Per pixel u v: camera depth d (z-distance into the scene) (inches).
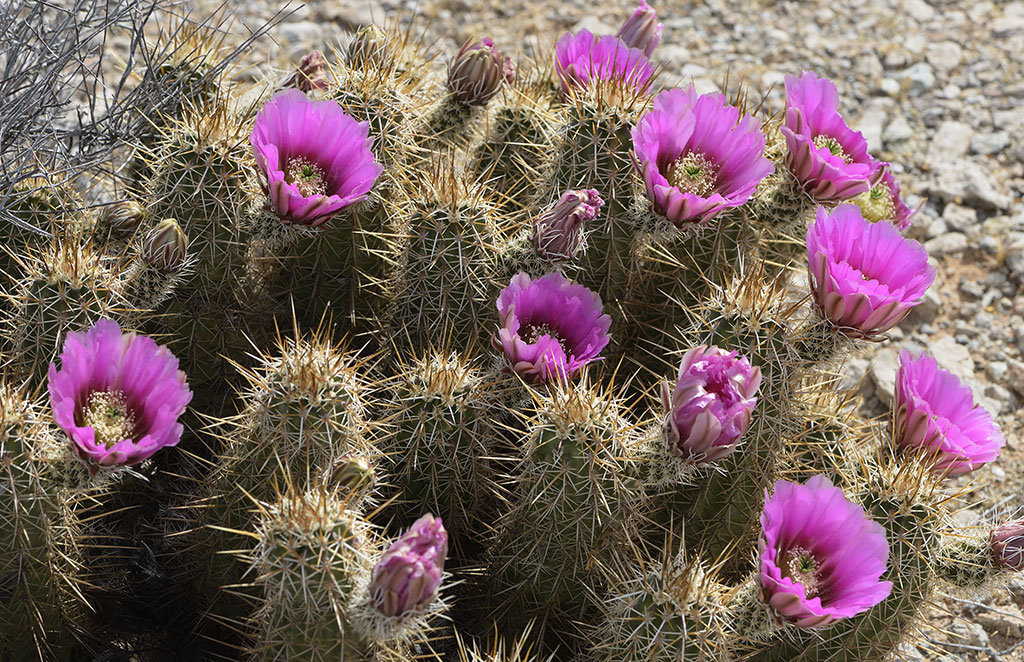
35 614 51.4
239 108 59.5
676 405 50.9
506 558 53.7
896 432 54.9
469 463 53.5
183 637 55.2
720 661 51.1
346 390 51.3
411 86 58.7
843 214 53.2
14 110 58.2
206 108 55.5
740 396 50.8
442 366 53.0
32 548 50.5
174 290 54.5
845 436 56.0
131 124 59.8
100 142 60.6
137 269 53.1
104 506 55.4
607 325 53.7
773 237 58.3
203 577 53.3
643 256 57.1
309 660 49.4
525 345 52.4
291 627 49.3
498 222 57.1
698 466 51.8
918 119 85.9
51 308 52.2
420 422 52.8
